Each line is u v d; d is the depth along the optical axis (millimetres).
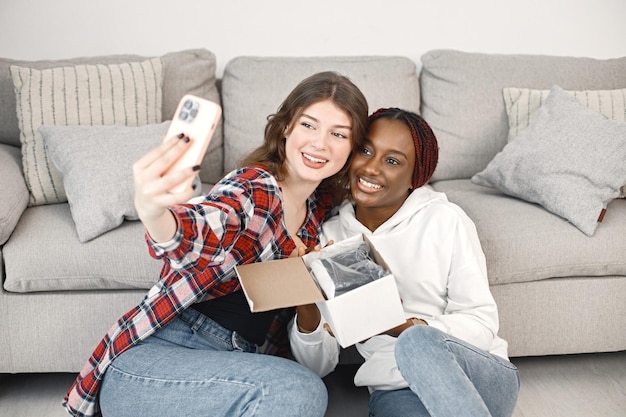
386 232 1710
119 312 1952
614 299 2076
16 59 2648
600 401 1979
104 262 1903
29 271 1887
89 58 2465
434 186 2486
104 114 2252
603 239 2035
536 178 2154
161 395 1354
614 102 2404
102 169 2002
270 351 1725
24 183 2135
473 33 2898
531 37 2924
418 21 2863
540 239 2010
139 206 1046
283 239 1498
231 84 2539
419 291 1678
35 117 2193
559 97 2322
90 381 1467
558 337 2084
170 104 2475
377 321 1321
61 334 1950
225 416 1330
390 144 1595
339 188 1768
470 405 1330
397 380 1568
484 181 2369
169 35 2770
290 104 1546
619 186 2104
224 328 1498
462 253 1642
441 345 1381
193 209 1186
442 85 2607
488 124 2551
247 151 2475
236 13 2781
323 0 2803
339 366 2166
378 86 2531
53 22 2689
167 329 1481
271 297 1283
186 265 1149
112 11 2713
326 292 1345
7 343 1942
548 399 1987
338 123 1516
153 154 1036
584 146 2148
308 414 1332
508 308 2041
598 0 2896
